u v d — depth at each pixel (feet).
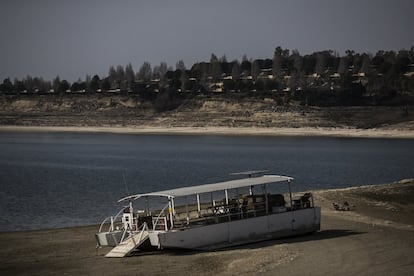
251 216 145.48
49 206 227.81
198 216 143.43
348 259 124.57
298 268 118.01
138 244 132.87
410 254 128.88
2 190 279.69
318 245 138.92
